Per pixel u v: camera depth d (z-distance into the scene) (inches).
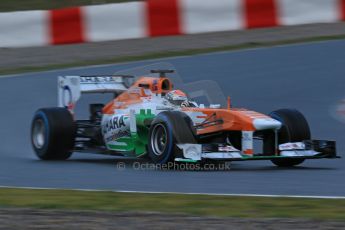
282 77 1902.1
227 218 757.3
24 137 1536.7
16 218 764.0
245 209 806.5
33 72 2020.2
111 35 2325.3
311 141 1163.3
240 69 1991.9
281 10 2421.3
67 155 1310.3
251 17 2394.2
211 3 2384.4
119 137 1263.5
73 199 869.2
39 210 806.5
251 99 1739.7
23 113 1691.7
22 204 843.4
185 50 2220.7
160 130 1146.7
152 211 795.4
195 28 2377.0
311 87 1811.0
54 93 1828.2
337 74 1911.9
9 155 1379.2
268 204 834.2
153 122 1157.1
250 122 1127.6
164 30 2343.8
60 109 1305.4
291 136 1170.6
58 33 2290.8
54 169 1184.8
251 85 1844.2
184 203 839.7
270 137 1191.6
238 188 964.6
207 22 2389.3
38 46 2294.5
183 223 733.3
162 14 2341.3
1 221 750.5
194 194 900.6
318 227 713.6
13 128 1592.0
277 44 2258.9
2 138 1524.4
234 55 2145.7
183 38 2367.1
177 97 1237.1
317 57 2086.6
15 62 2130.9
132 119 1214.3
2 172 1152.2
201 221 743.1
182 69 2001.7
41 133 1312.7
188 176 1077.8
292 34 2367.1
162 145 1143.0
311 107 1656.0
